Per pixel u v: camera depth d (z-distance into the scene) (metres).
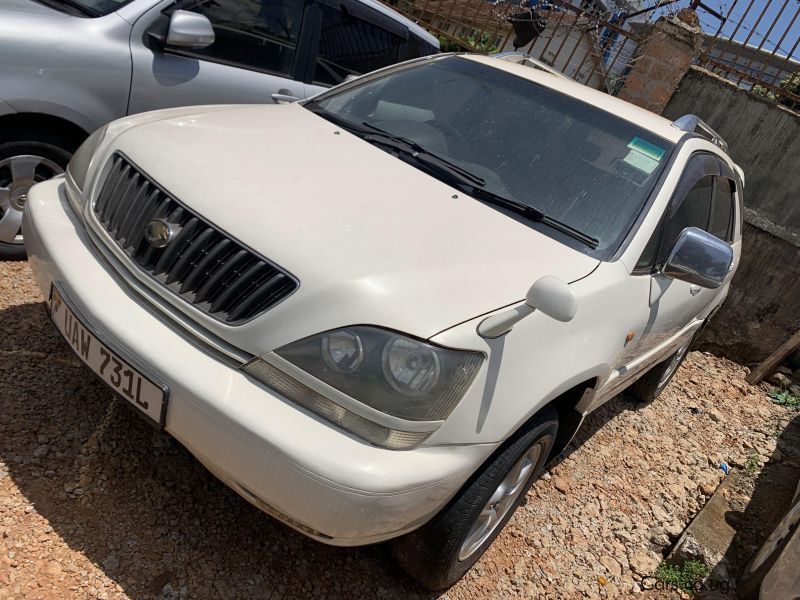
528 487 2.79
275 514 2.03
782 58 6.77
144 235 2.16
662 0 7.30
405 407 1.91
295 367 1.93
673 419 4.86
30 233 2.43
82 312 2.12
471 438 2.05
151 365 1.99
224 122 2.73
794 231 6.05
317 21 4.47
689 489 4.01
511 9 7.80
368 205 2.35
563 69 7.64
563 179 2.95
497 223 2.59
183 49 3.82
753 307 6.24
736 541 3.45
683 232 2.84
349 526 1.90
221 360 2.01
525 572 2.91
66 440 2.56
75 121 3.43
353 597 2.44
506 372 2.11
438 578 2.41
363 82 3.59
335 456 1.85
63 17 3.45
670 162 3.20
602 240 2.78
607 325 2.61
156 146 2.37
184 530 2.40
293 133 2.79
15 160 3.35
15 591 2.01
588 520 3.40
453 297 2.07
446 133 3.12
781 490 4.13
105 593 2.10
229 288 2.03
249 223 2.08
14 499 2.27
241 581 2.31
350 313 1.94
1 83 3.13
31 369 2.83
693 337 4.79
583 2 7.94
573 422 2.82
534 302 2.00
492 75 3.51
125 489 2.46
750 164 6.34
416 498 1.95
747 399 5.65
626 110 3.47
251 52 4.18
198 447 1.98
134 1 3.63
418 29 5.25
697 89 6.71
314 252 2.03
